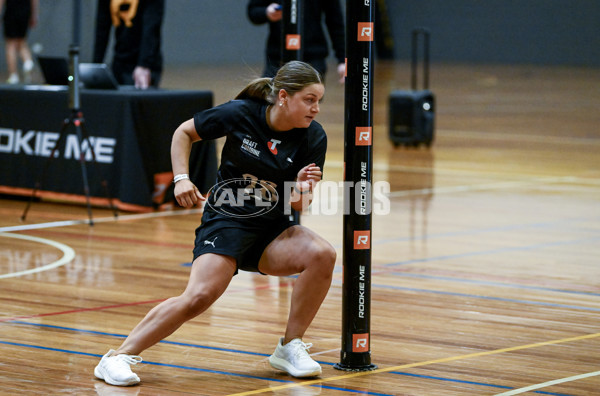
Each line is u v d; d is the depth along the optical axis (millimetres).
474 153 19594
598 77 39094
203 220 6195
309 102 5848
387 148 20219
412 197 14227
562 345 7039
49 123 12891
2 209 12750
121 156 12383
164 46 38469
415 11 45094
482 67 42750
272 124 6000
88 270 9359
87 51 34344
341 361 6430
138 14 14055
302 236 6148
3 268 9383
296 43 9477
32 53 33688
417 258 10141
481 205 13578
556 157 19125
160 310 6000
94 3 34219
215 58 40344
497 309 8102
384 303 8266
